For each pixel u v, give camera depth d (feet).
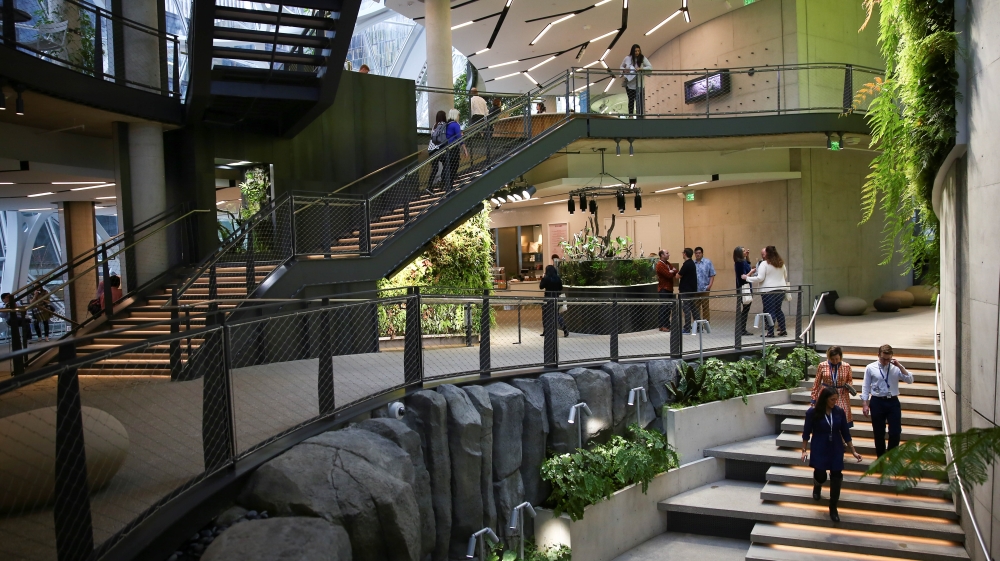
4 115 36.04
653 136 47.09
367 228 35.09
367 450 17.97
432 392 23.21
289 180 45.11
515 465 26.08
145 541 12.77
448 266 44.65
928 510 26.61
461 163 42.34
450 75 54.65
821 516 27.25
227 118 42.91
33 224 79.20
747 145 53.26
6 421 13.78
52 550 12.41
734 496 30.32
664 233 65.10
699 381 33.58
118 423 15.69
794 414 34.42
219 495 15.20
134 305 36.42
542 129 46.50
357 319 32.76
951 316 26.25
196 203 40.91
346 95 47.98
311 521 14.53
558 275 45.91
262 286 31.01
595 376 30.37
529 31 62.69
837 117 47.88
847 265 58.90
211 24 32.65
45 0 33.65
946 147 24.14
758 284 39.86
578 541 26.02
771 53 53.83
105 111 35.60
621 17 58.23
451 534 22.97
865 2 28.94
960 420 24.77
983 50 20.63
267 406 21.71
